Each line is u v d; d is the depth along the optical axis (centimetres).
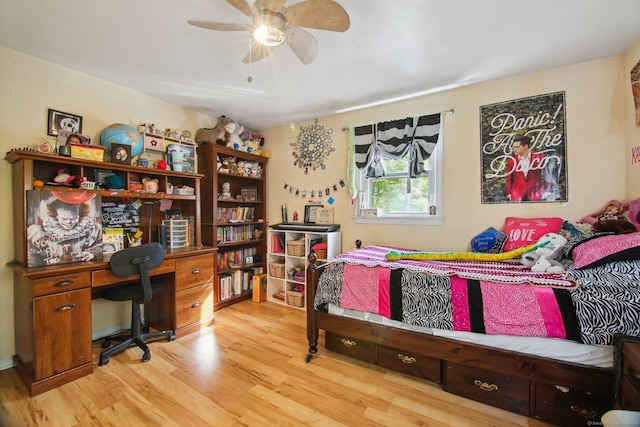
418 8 157
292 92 274
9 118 198
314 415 153
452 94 265
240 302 347
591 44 192
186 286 253
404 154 284
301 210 362
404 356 185
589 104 215
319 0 130
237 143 342
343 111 326
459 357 163
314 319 212
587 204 216
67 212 195
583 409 138
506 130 243
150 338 230
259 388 175
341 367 200
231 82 253
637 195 191
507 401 155
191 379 184
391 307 182
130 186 243
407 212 296
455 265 194
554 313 142
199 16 166
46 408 156
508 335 153
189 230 287
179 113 310
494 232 240
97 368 196
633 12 159
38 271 169
